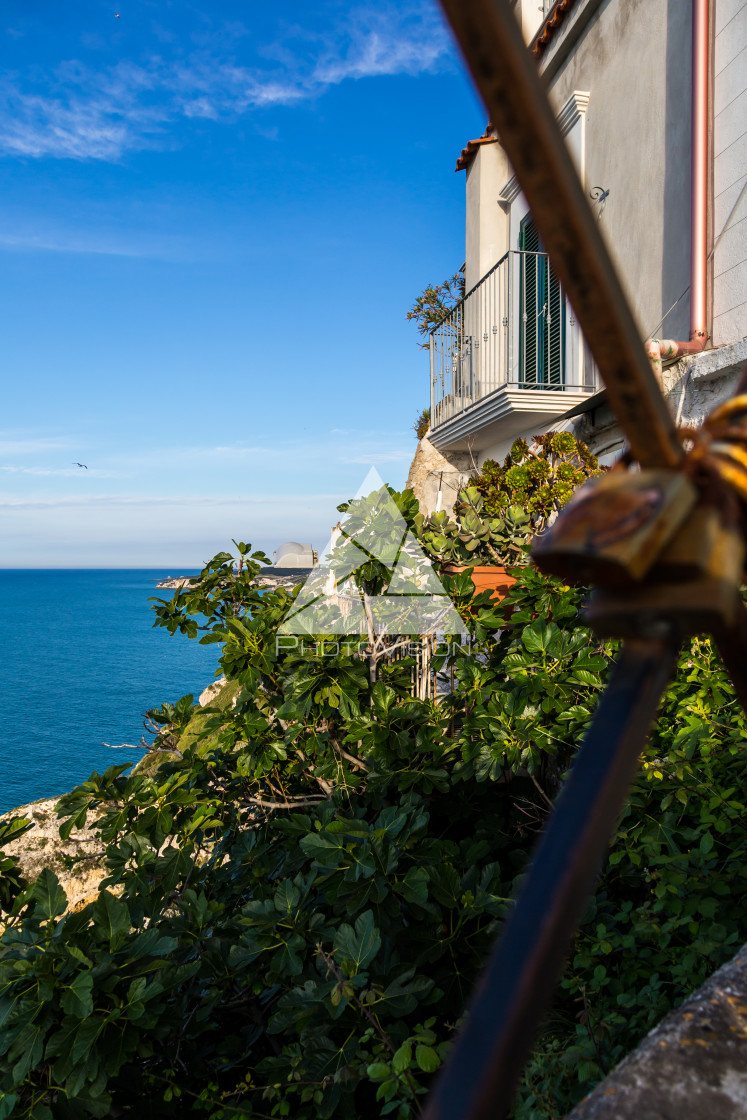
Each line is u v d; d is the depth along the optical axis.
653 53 7.02
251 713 3.65
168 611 4.41
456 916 2.81
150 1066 2.87
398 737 3.30
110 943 2.52
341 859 2.66
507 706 3.08
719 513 0.34
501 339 11.01
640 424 0.36
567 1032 2.15
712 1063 0.75
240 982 3.06
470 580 3.82
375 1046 2.21
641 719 0.34
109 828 3.26
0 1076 2.35
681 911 2.09
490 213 11.55
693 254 6.09
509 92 0.24
